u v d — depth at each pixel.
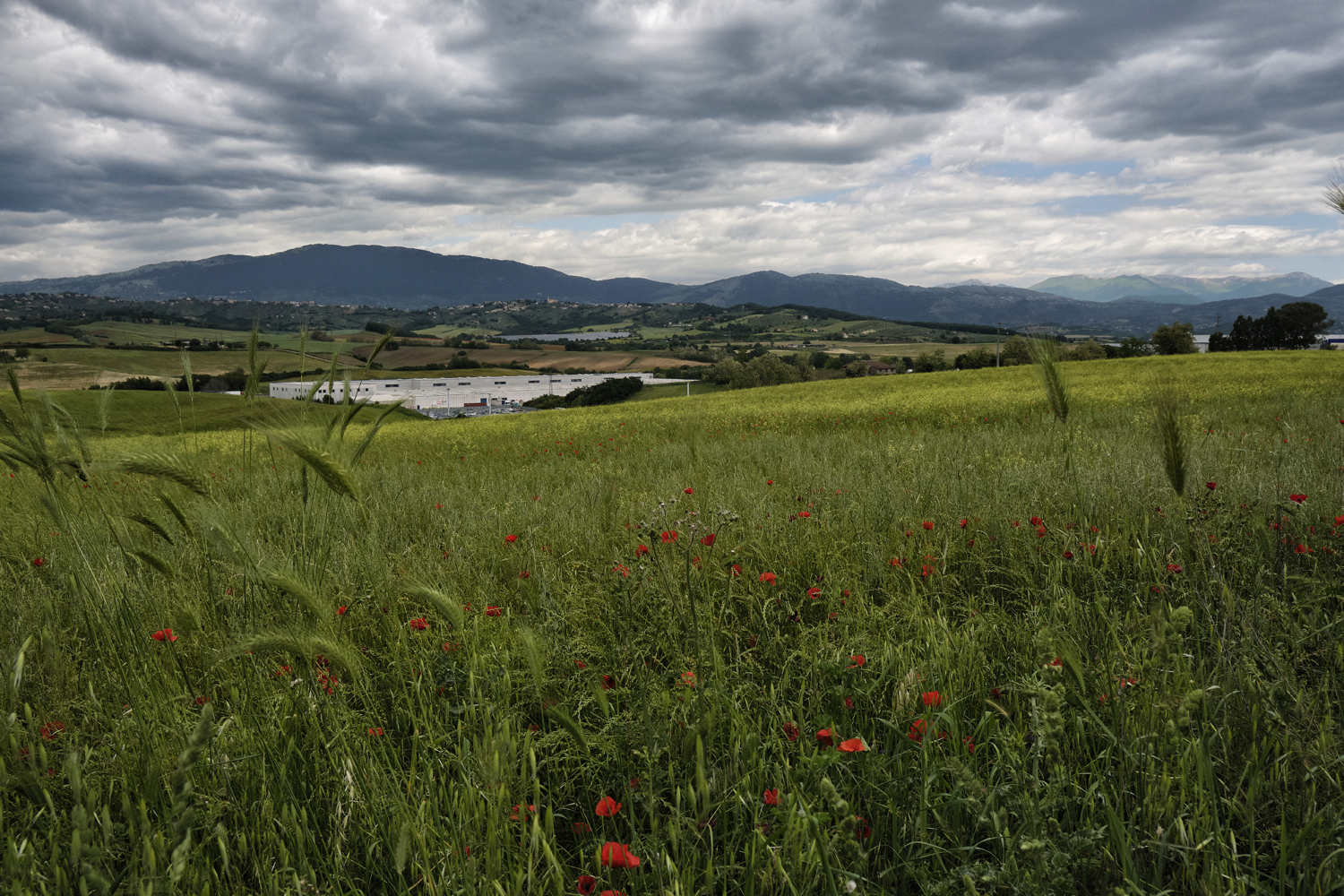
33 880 1.55
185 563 3.54
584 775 2.04
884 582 3.27
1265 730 1.95
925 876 1.56
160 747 1.98
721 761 1.99
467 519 4.85
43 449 2.50
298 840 1.75
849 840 1.42
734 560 3.27
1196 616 2.58
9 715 2.01
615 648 2.52
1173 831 1.62
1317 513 3.51
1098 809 1.78
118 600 2.57
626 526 4.27
